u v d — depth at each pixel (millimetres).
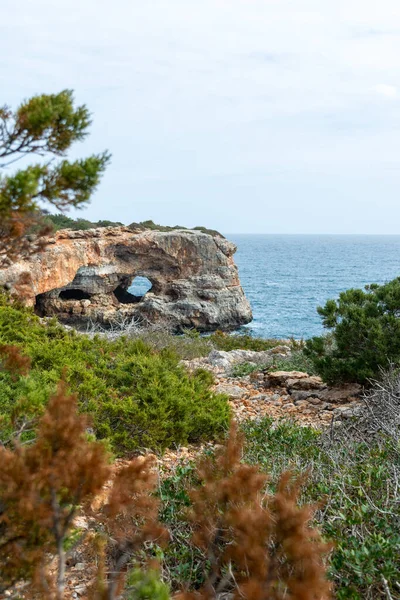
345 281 99438
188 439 8461
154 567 2963
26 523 3000
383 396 7930
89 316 44688
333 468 5871
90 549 4469
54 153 3445
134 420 7754
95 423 7434
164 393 8484
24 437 5152
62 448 2994
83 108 3439
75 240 45094
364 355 10805
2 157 3383
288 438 7277
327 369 11352
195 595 3230
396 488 4980
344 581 3916
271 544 3318
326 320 11648
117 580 3285
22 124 3287
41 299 44188
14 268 37500
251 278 103438
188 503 4914
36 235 3586
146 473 3385
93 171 3283
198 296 47938
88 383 8242
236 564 3523
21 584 3504
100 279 45312
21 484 2852
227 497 3441
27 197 3100
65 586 4215
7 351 4641
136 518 4781
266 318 54125
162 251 47406
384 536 4500
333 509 4977
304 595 2691
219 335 23844
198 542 3516
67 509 3564
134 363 9406
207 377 11469
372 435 7254
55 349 9234
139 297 54562
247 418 9062
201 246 48594
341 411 9781
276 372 12969
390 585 3959
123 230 49062
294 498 3270
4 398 6551
